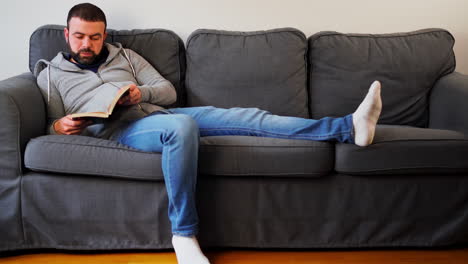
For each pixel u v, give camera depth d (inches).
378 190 64.7
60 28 81.9
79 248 64.8
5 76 92.0
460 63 94.9
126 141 64.1
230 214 64.9
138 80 78.7
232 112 68.7
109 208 63.6
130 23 90.7
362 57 82.4
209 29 84.8
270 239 65.9
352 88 81.8
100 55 76.5
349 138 62.3
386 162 63.0
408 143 63.2
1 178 62.5
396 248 67.5
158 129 59.6
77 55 72.2
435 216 65.8
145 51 83.0
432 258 64.4
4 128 61.0
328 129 63.3
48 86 71.6
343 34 85.1
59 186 62.8
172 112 71.1
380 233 66.1
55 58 74.8
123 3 89.5
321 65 83.5
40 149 61.2
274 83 81.3
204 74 82.0
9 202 63.0
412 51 83.0
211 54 82.3
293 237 65.9
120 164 61.3
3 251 64.6
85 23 70.2
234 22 91.9
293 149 62.7
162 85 75.3
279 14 91.8
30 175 62.9
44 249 66.7
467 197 65.2
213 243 65.7
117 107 64.9
